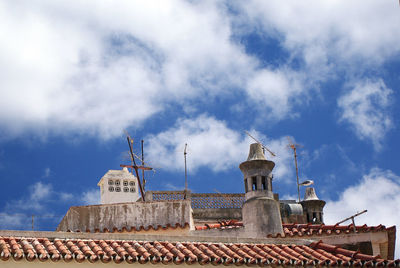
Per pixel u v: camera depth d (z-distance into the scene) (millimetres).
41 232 20938
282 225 30703
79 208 30984
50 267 19109
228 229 29828
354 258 22297
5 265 18719
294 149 41156
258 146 31672
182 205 30672
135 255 19938
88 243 20938
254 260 21109
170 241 22250
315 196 39406
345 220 28141
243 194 38125
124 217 30641
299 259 21812
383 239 26938
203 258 20609
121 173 51219
